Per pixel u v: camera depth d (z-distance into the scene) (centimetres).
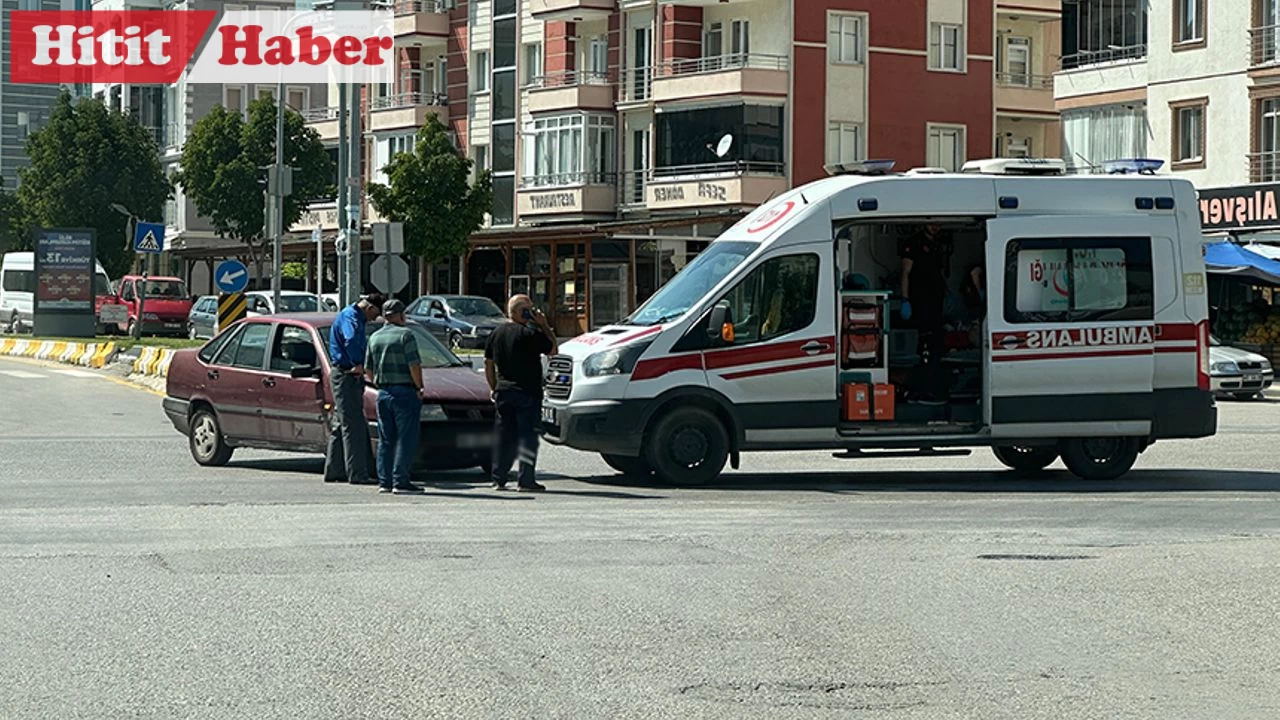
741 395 1748
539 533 1342
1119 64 5016
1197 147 4694
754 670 826
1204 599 1041
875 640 906
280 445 1884
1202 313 1822
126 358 4094
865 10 5878
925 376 1853
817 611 993
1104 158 5081
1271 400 3538
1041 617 979
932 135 6022
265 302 5272
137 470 1928
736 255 1780
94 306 5244
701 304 1748
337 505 1558
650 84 6125
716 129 5809
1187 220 1823
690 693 774
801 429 1758
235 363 1944
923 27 5991
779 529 1381
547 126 6444
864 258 1886
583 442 1736
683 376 1738
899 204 1769
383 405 1678
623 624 945
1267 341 4275
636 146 6250
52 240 5209
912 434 1783
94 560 1178
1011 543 1300
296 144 7338
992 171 1820
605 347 1742
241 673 810
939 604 1020
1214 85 4612
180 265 9262
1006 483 1833
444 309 5106
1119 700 769
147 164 8094
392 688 779
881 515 1495
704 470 1750
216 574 1116
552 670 821
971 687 793
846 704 756
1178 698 773
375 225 3303
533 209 6438
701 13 6031
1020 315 1786
